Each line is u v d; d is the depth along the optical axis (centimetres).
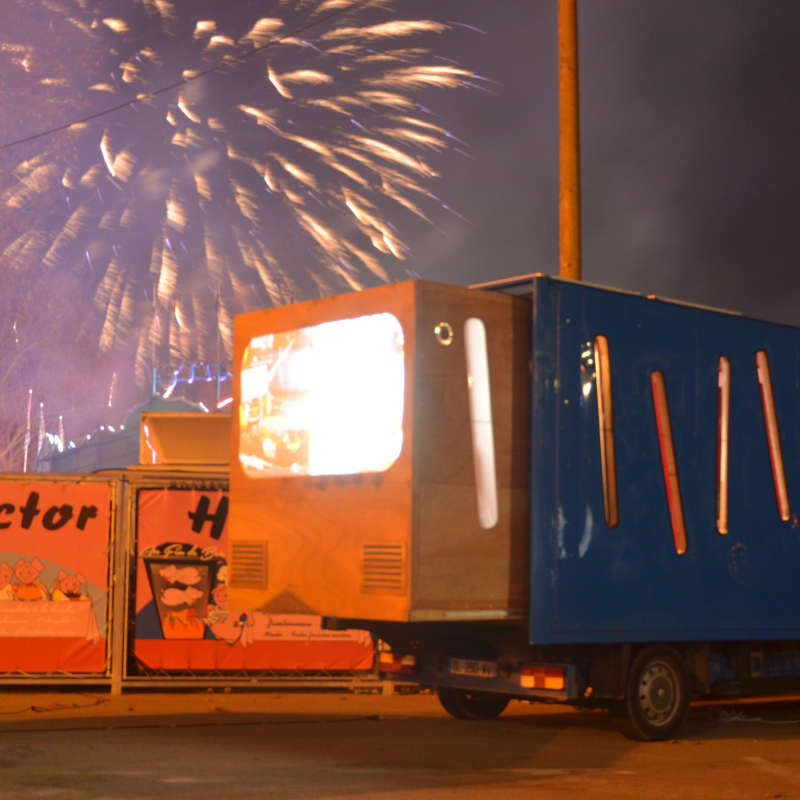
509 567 803
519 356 825
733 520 933
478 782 689
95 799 599
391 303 789
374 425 791
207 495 1191
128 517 1172
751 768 773
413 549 755
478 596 784
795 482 984
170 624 1171
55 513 1159
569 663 881
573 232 1271
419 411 765
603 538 843
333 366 830
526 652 882
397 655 952
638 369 881
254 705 1096
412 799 624
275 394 881
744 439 950
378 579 774
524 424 822
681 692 906
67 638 1151
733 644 980
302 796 624
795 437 991
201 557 1182
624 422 866
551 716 1071
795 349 1003
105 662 1156
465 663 914
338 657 1199
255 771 702
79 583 1157
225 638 1180
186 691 1180
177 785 646
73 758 731
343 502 807
